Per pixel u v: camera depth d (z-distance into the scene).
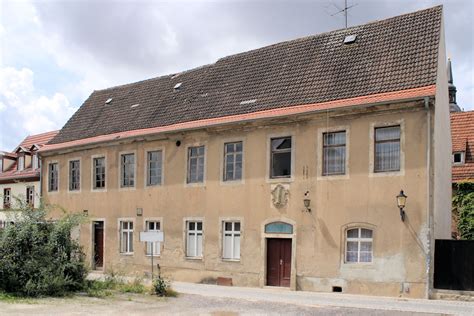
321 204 20.89
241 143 23.61
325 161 21.11
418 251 18.55
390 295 18.92
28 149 39.53
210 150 24.58
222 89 26.53
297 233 21.38
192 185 25.14
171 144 26.30
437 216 19.56
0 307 14.91
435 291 18.20
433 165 18.72
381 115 19.81
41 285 17.36
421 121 18.92
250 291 20.67
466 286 18.09
